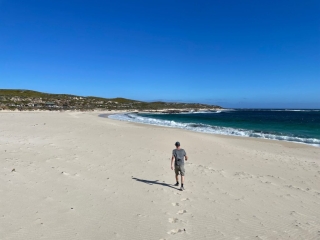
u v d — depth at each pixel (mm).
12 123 22734
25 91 98625
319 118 60156
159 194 7102
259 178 9516
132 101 131375
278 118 59125
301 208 6871
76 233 4609
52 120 29219
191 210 6215
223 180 8945
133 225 5156
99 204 6031
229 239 4965
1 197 5863
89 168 9039
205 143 16984
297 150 16250
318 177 10125
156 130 22750
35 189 6574
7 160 9031
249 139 20625
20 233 4414
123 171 9086
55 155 10469
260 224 5750
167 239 4723
